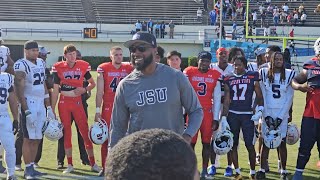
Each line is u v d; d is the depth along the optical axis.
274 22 33.34
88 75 7.16
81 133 7.12
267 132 6.54
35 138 6.64
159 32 35.75
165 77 4.03
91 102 15.83
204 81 6.75
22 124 6.62
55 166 7.41
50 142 9.32
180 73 4.10
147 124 4.01
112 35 36.38
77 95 7.02
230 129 6.64
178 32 36.28
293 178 6.49
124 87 4.09
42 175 6.81
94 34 35.44
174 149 1.45
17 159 7.17
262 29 31.33
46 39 35.28
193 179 1.48
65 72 7.03
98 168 7.14
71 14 38.28
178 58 6.91
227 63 7.29
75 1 39.03
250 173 6.76
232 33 32.75
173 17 38.66
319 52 6.23
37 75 6.66
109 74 6.75
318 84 6.21
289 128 6.79
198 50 35.34
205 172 6.86
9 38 35.06
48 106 6.97
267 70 6.66
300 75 6.44
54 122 6.75
